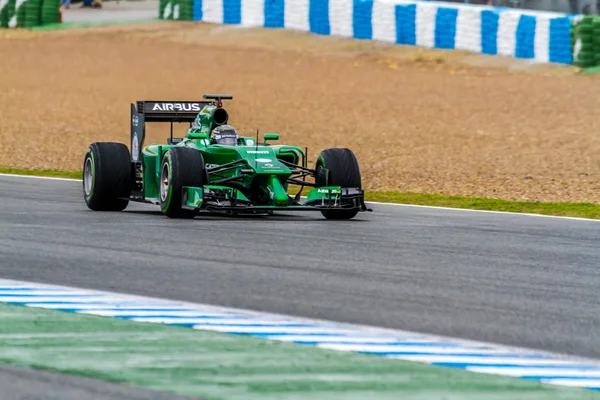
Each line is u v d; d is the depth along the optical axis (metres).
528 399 19.16
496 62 124.44
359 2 139.38
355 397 18.92
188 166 42.34
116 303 26.95
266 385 19.61
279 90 107.75
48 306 26.50
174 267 32.12
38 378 19.81
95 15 178.75
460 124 88.62
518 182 61.34
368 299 27.94
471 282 30.66
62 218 43.19
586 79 113.50
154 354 21.83
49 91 107.38
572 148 76.75
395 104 99.81
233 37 145.38
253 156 43.16
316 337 23.62
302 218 44.66
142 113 46.50
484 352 22.64
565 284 30.73
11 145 75.56
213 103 46.44
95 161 45.75
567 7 131.00
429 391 19.45
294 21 147.00
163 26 156.88
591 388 20.06
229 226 41.25
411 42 134.88
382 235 39.78
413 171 65.75
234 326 24.56
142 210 47.09
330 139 79.88
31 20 162.75
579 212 49.47
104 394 18.80
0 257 33.53
